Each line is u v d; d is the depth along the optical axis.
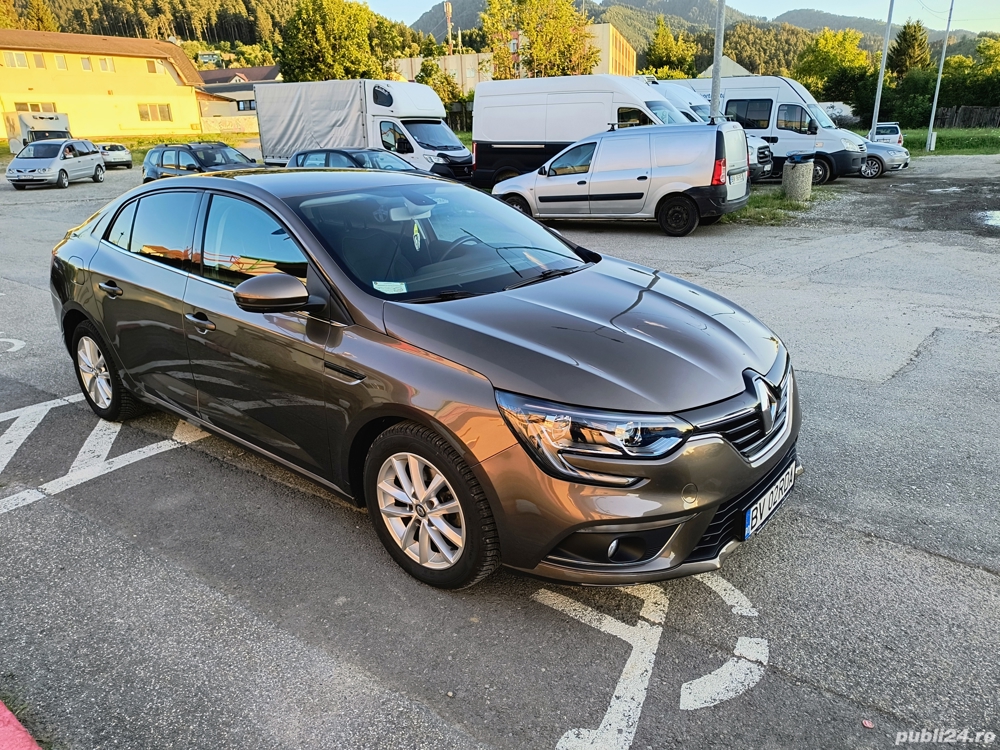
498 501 2.47
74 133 48.22
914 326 6.18
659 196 11.38
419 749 2.12
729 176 11.29
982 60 63.84
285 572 2.99
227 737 2.18
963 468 3.71
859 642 2.51
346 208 3.40
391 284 3.04
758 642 2.53
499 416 2.44
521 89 15.09
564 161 12.30
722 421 2.49
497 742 2.14
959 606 2.68
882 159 19.22
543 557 2.48
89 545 3.22
